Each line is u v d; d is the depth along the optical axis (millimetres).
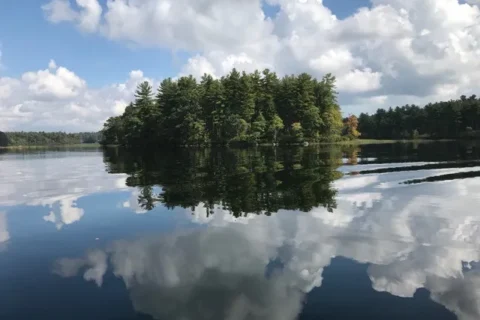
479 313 5902
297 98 92625
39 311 6273
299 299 6449
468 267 7629
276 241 9562
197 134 85500
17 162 47219
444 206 13172
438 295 6496
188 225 11445
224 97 88188
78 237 10555
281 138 85875
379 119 152250
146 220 12305
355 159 35406
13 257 8969
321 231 10352
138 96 101938
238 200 15234
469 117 126750
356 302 6301
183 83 94625
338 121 99938
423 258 8164
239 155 46781
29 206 15305
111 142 147125
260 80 99375
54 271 8016
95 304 6469
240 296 6633
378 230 10312
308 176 22484
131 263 8367
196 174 25328
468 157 34031
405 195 15391
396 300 6340
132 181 22641
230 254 8711
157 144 98375
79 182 22891
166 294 6781
